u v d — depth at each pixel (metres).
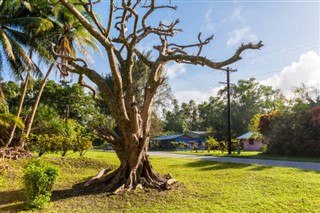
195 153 25.03
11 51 11.88
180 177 8.99
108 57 7.01
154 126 33.69
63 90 30.28
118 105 7.29
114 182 7.30
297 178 8.22
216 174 9.57
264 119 23.03
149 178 7.47
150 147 41.75
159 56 8.37
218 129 43.06
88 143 14.66
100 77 7.91
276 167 11.21
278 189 6.88
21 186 7.93
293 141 19.94
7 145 13.20
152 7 8.45
